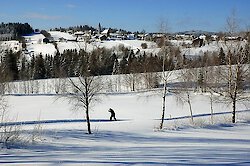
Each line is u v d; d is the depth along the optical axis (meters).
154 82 51.66
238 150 15.27
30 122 35.88
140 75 78.62
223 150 15.14
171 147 17.28
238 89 35.66
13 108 50.75
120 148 17.05
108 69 101.81
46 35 186.88
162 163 9.98
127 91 76.31
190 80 43.09
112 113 38.72
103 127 29.28
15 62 97.69
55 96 63.41
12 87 82.12
